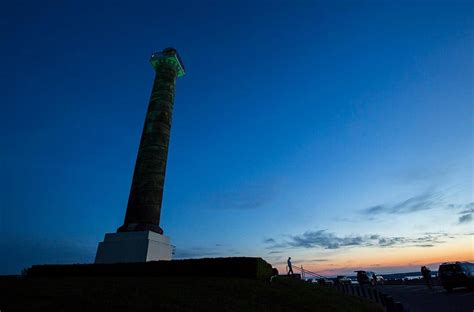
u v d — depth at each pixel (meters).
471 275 22.84
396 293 26.80
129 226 24.83
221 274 17.92
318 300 15.20
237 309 11.55
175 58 33.44
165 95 31.34
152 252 23.58
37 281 15.38
